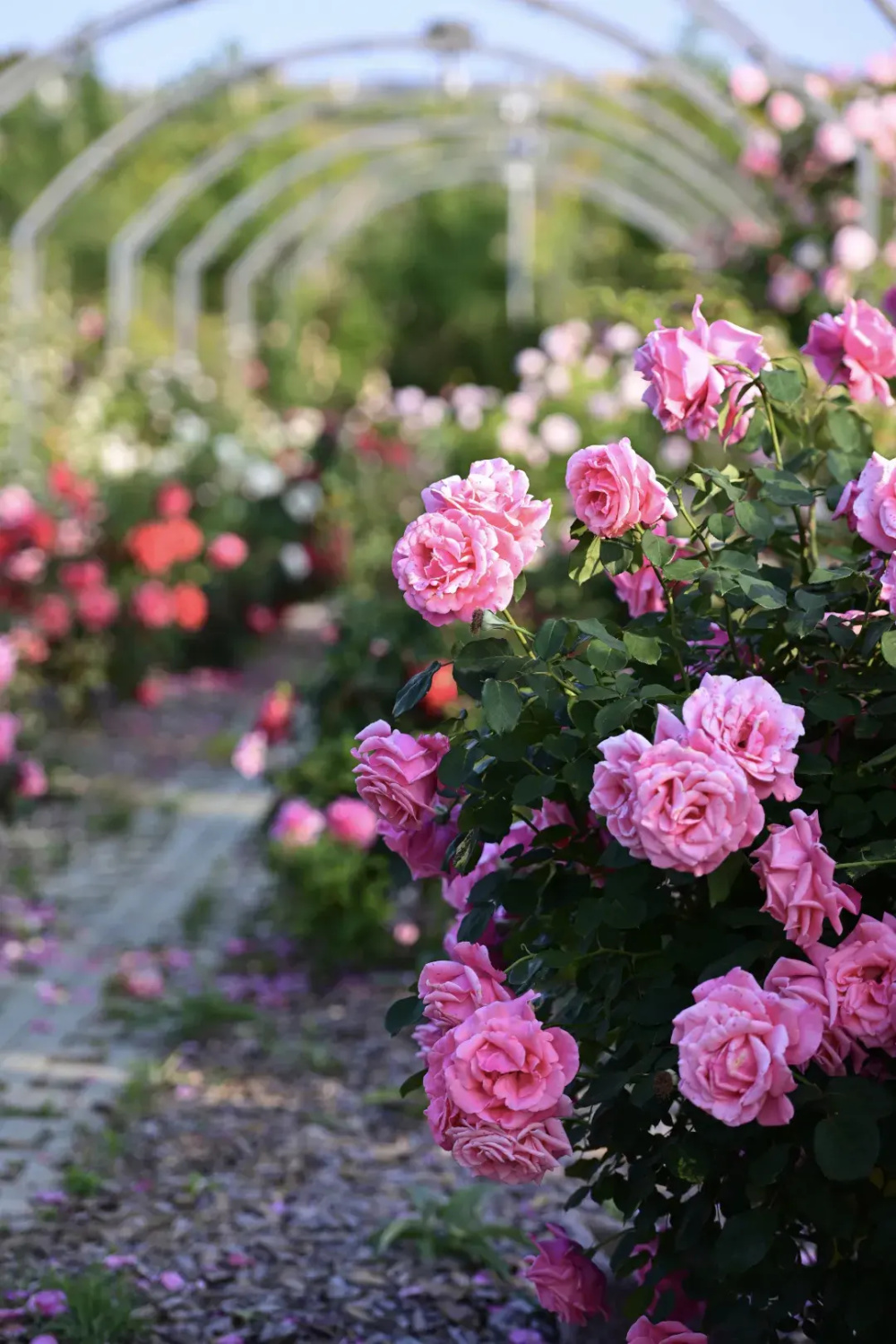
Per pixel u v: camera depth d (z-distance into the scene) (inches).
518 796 73.9
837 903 68.4
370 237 900.6
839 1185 73.0
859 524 76.0
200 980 178.5
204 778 287.0
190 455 408.8
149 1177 126.8
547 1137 70.3
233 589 392.8
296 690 204.2
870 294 215.5
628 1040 78.3
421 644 190.1
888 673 78.7
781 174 274.7
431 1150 134.4
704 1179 75.9
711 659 83.7
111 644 325.4
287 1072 152.3
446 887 90.1
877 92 257.8
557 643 76.7
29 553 276.7
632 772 66.4
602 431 257.4
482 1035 71.1
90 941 193.8
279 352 621.6
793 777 74.0
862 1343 75.7
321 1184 126.8
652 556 78.1
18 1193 122.7
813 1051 66.0
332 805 181.9
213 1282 110.1
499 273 875.4
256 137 442.6
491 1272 112.3
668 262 221.8
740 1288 76.2
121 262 447.2
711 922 76.7
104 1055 155.8
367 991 175.6
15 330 358.0
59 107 836.6
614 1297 91.1
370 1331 104.4
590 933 74.0
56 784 271.4
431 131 488.1
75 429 384.2
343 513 360.2
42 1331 100.7
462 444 335.9
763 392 87.0
